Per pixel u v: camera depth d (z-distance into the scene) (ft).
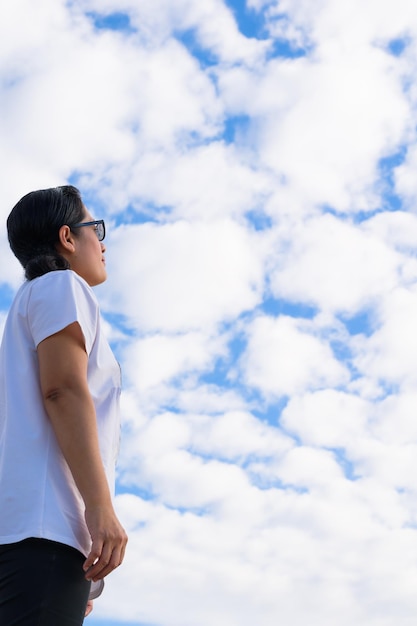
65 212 7.42
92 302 6.68
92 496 5.85
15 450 6.23
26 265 7.27
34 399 6.39
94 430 6.08
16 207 7.49
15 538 5.84
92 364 6.58
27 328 6.64
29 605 5.65
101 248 7.66
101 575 5.74
